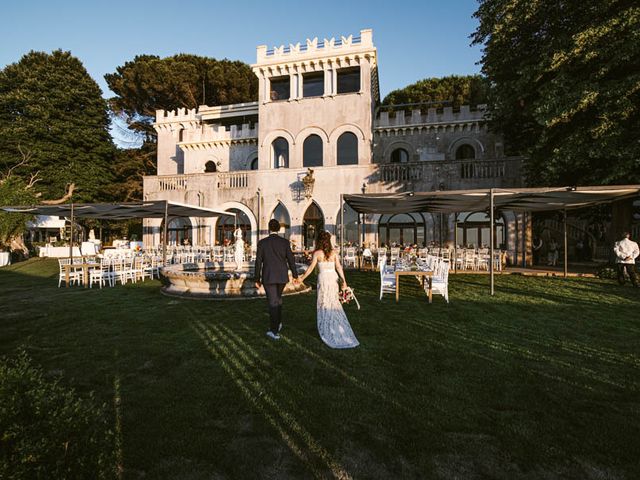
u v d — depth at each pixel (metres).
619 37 11.42
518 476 2.37
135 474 2.41
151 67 31.23
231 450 2.67
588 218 20.20
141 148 37.31
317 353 4.77
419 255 17.30
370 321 6.53
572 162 12.84
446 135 23.84
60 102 32.28
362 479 2.35
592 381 3.86
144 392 3.64
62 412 1.82
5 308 7.77
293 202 21.52
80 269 14.48
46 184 31.34
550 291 9.87
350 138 22.95
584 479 2.34
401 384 3.80
